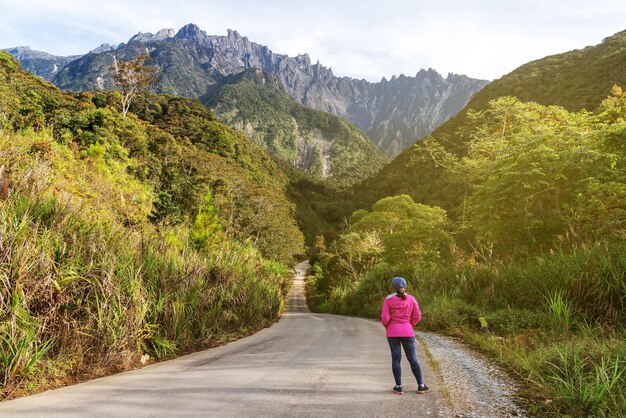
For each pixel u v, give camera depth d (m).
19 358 5.30
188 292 10.99
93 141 43.41
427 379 5.68
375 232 41.22
